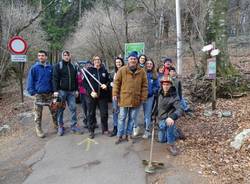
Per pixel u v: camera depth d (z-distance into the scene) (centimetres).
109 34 1777
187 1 1102
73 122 743
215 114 768
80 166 561
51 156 616
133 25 1706
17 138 753
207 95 870
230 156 557
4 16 1259
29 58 1648
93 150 629
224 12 924
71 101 730
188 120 767
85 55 2008
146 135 680
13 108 1036
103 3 1933
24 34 1533
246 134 595
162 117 601
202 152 585
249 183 469
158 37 1430
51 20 2541
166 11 1520
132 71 634
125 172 524
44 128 798
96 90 693
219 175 498
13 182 525
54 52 2455
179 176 498
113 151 617
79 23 2202
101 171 534
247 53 1689
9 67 1425
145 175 509
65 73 705
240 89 879
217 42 922
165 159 565
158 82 695
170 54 1609
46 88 715
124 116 651
